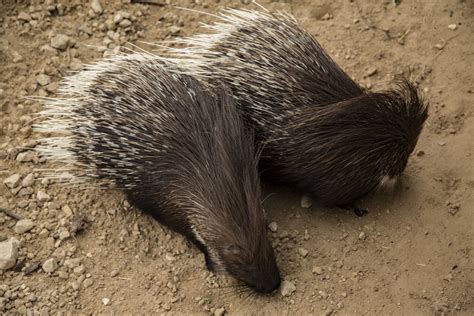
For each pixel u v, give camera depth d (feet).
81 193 22.04
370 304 19.83
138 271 20.48
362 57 25.77
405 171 22.68
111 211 21.68
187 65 22.00
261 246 19.10
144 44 26.14
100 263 20.63
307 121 20.47
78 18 26.40
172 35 26.43
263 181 22.35
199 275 20.34
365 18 26.84
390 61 25.66
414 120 20.86
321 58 21.83
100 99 20.99
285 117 20.84
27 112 23.88
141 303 19.84
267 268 19.20
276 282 19.40
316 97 20.98
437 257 20.75
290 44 21.74
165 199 20.36
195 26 26.68
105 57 25.53
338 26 26.63
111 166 20.79
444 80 24.97
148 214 21.52
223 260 19.43
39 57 25.22
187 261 20.67
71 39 25.71
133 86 20.95
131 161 20.40
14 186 21.97
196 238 20.29
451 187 22.27
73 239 21.08
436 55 25.68
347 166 20.62
